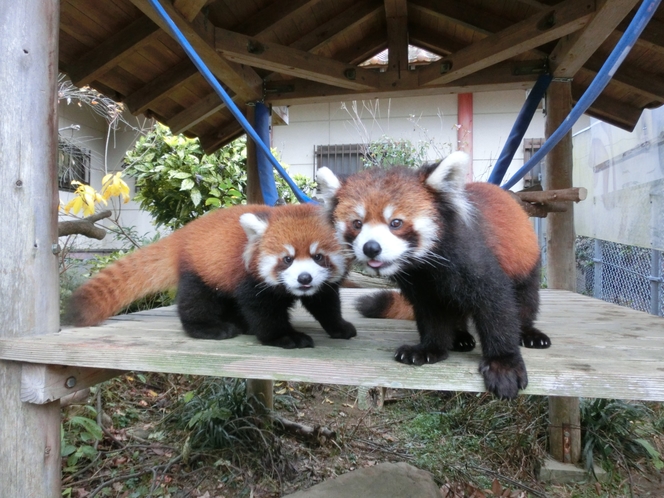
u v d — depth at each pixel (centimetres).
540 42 121
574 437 133
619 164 195
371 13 150
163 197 221
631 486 117
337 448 140
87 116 329
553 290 149
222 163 218
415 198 69
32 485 81
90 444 134
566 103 145
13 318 82
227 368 74
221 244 95
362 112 350
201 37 121
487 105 335
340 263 91
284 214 94
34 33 80
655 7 62
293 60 137
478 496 117
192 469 127
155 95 149
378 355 75
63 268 172
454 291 70
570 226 150
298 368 72
